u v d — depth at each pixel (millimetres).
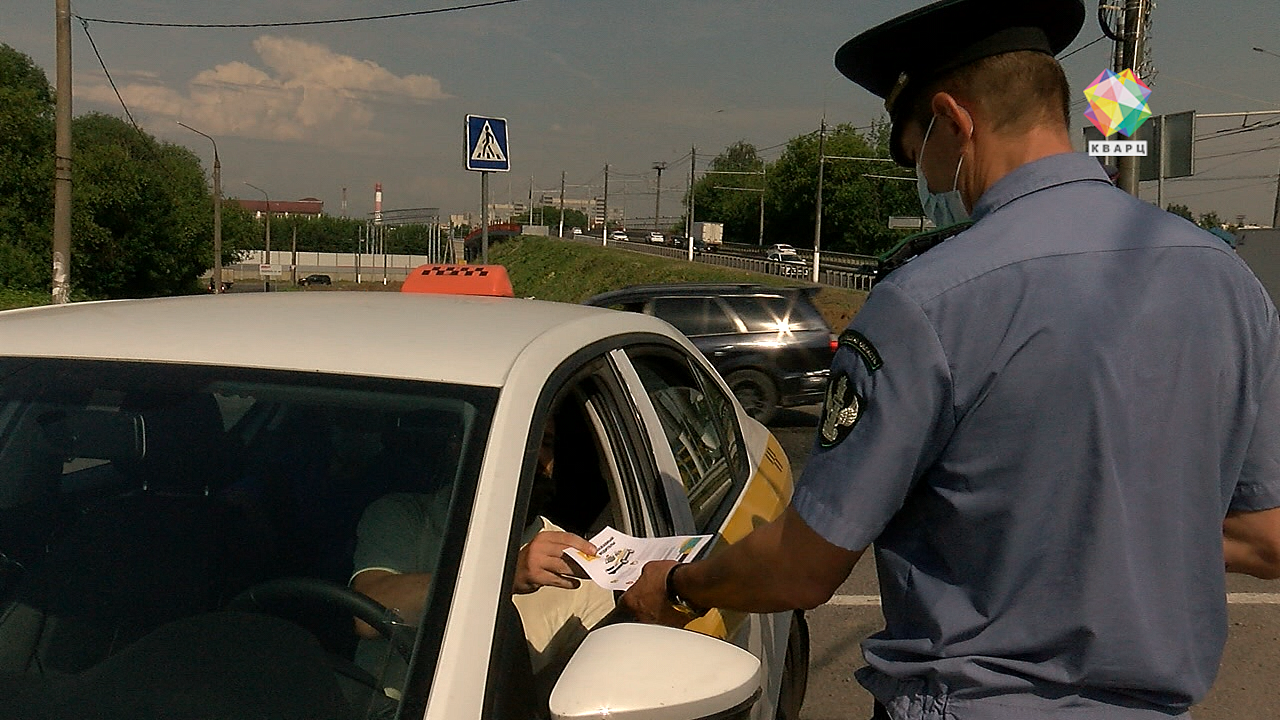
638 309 10289
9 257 30375
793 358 10336
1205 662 1368
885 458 1331
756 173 85688
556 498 2670
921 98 1540
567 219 160250
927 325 1311
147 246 40031
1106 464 1275
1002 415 1302
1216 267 1343
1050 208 1367
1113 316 1291
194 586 1674
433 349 1930
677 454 2584
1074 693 1339
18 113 30938
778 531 1474
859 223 74938
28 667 1601
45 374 1983
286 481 1754
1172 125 12883
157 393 1901
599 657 1487
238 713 1470
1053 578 1310
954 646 1377
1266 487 1400
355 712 1451
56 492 1855
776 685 2639
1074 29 1483
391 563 1597
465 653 1444
